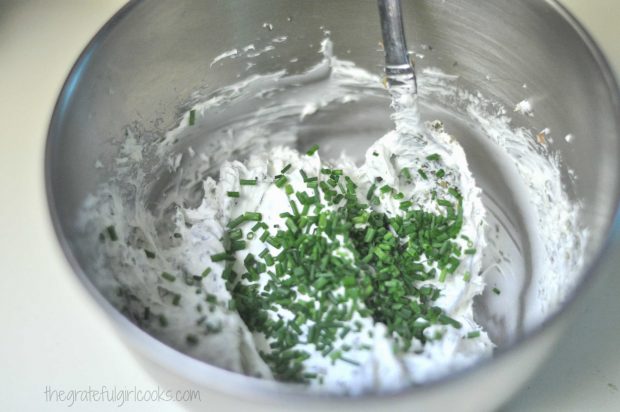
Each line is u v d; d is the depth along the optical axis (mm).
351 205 305
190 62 301
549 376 266
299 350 269
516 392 234
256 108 332
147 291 275
